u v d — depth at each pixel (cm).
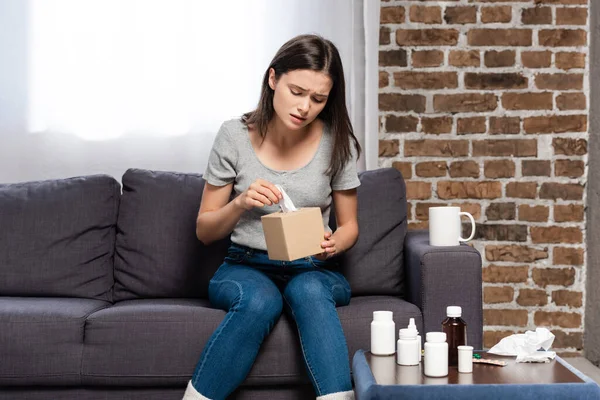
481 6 323
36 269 256
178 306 223
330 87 216
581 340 325
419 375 171
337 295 217
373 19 318
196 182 269
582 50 323
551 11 323
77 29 313
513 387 161
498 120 324
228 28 315
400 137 324
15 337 213
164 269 258
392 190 266
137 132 315
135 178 269
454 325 183
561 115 323
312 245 204
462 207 324
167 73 315
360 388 168
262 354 210
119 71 314
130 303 246
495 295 325
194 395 194
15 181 313
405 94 324
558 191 324
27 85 313
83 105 314
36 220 261
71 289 256
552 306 325
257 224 228
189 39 314
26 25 312
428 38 323
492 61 323
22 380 213
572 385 161
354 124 319
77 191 266
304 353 194
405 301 234
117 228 267
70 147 314
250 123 233
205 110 315
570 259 324
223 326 199
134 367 212
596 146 314
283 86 214
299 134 231
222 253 259
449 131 324
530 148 324
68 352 213
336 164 229
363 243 257
